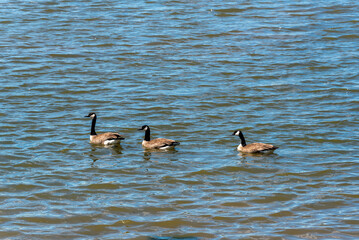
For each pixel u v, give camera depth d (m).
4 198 23.72
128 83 40.47
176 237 20.75
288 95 38.34
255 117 34.44
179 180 25.81
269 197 24.05
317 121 33.62
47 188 24.80
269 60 45.69
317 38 51.34
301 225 21.59
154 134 31.84
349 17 57.31
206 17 57.81
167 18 57.25
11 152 28.69
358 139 30.80
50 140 30.62
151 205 23.33
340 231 21.08
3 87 38.91
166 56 46.50
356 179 25.75
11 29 52.81
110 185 25.20
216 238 20.67
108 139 30.14
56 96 37.72
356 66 44.00
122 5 62.06
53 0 63.66
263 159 28.30
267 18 57.56
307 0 64.44
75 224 21.72
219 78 41.72
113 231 21.22
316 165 27.45
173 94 38.41
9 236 20.69
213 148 29.92
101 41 49.94
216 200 23.80
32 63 44.19
